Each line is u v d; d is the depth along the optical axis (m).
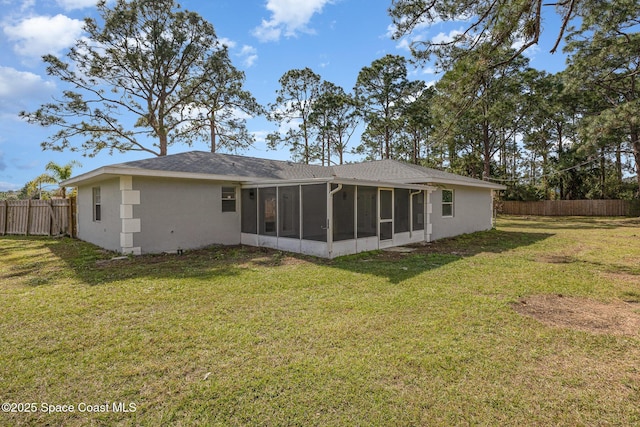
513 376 2.76
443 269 6.71
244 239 10.65
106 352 3.17
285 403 2.42
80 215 12.01
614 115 13.29
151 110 19.50
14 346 3.29
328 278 5.95
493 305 4.45
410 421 2.23
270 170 12.16
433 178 11.38
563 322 3.91
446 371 2.83
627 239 11.90
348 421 2.23
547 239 12.08
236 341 3.40
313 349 3.22
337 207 8.20
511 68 23.14
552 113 25.55
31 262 7.59
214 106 20.86
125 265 7.22
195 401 2.44
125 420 2.25
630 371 2.84
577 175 27.88
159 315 4.14
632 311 4.29
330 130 31.86
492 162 30.67
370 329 3.69
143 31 17.92
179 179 9.37
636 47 14.84
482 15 6.00
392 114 29.05
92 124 18.61
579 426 2.19
